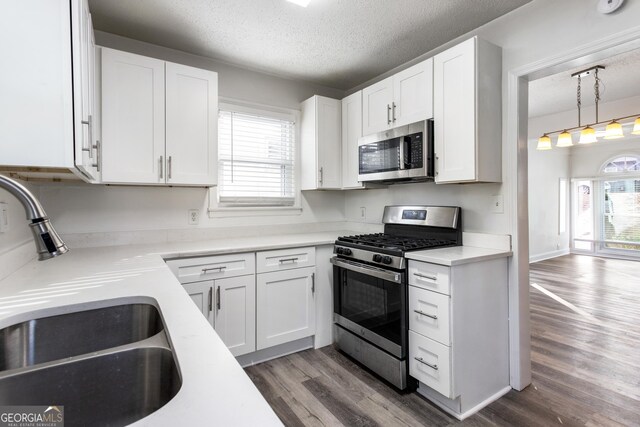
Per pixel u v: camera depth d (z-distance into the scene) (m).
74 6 1.10
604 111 4.17
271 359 2.41
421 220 2.48
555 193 6.80
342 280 2.47
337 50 2.55
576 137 4.86
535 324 3.10
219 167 2.76
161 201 2.48
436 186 2.51
